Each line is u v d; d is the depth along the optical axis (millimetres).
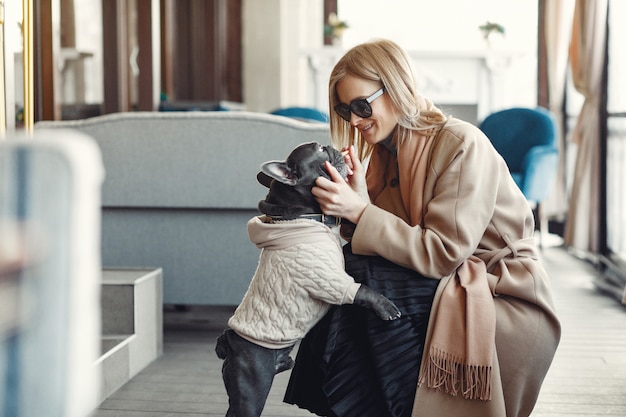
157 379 2729
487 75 7316
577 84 5473
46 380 787
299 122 3129
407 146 1750
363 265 1688
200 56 7359
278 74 7777
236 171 3139
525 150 5066
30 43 2646
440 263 1645
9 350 779
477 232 1661
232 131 3117
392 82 1702
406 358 1643
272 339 1582
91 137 3176
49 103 3908
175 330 3516
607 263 4945
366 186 1864
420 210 1729
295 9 7922
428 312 1668
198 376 2770
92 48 4512
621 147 5141
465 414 1627
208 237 3223
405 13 7922
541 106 7043
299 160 1624
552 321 1696
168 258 3244
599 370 2930
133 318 2752
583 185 5324
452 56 7285
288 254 1581
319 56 7500
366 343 1657
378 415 1659
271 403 2461
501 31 7309
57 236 788
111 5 4762
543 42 7023
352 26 8055
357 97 1723
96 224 846
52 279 786
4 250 769
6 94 2416
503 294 1706
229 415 1611
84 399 818
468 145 1688
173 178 3164
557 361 3064
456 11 7781
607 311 4035
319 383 1748
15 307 769
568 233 5473
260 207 1664
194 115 3133
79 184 791
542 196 4992
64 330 789
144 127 3158
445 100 7355
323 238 1606
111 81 4805
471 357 1597
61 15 4031
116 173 3184
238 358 1603
